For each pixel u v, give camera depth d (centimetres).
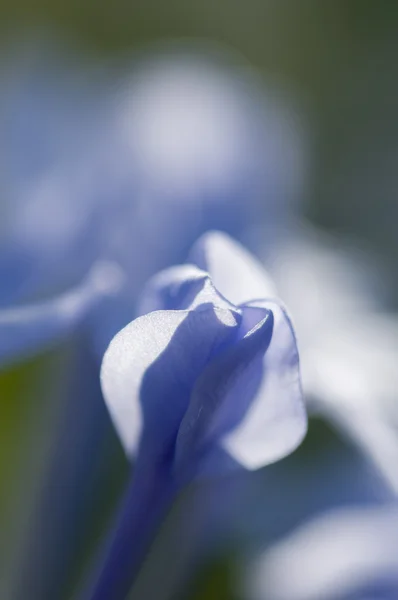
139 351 9
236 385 9
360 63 22
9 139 13
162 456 9
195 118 14
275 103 15
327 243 16
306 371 13
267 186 14
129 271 13
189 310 9
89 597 9
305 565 12
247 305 9
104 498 12
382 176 20
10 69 14
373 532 12
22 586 12
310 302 14
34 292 13
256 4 23
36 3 23
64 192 13
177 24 23
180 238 13
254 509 13
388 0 22
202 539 13
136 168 13
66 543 12
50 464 12
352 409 12
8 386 13
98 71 14
